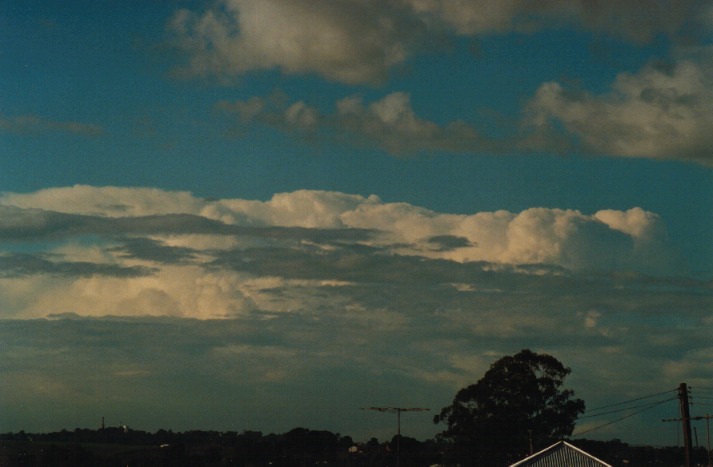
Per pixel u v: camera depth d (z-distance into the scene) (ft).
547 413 244.63
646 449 271.08
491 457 247.70
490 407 246.06
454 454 249.55
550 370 247.70
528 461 158.71
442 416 251.80
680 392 150.10
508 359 248.32
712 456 219.00
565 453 159.74
